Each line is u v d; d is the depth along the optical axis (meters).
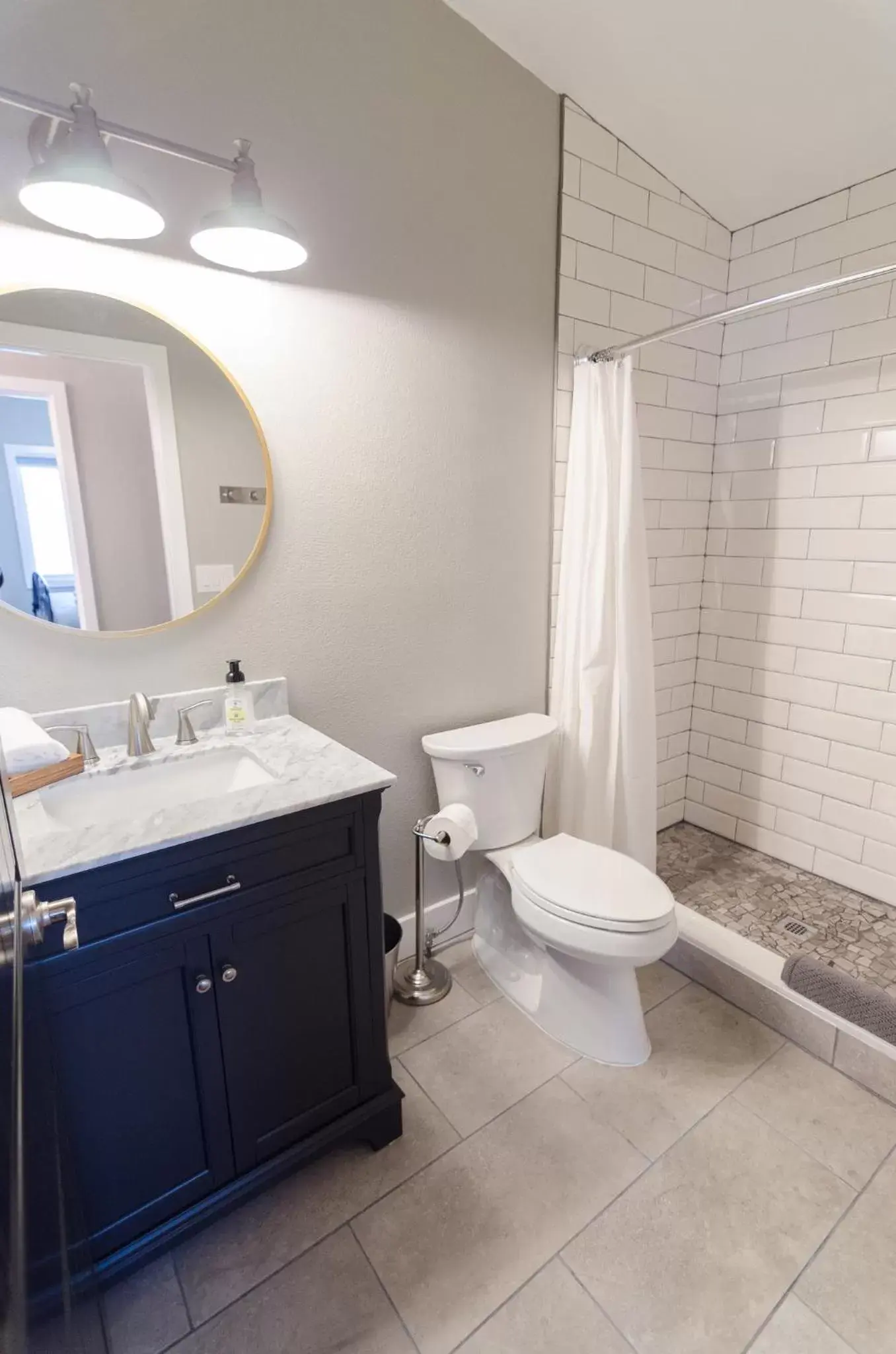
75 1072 1.00
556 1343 1.07
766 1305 1.11
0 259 1.18
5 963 0.59
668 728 2.67
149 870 1.01
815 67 1.66
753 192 2.14
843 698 2.25
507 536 1.97
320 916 1.22
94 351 1.29
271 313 1.45
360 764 1.31
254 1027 1.18
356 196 1.52
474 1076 1.58
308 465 1.56
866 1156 1.38
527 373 1.91
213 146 1.32
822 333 2.16
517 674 2.10
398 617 1.79
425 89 1.57
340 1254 1.20
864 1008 1.59
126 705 1.41
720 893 2.27
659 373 2.25
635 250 2.07
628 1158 1.37
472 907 2.13
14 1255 0.47
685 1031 1.73
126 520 1.37
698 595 2.64
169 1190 1.13
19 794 1.16
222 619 1.52
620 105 1.84
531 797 1.90
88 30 1.17
